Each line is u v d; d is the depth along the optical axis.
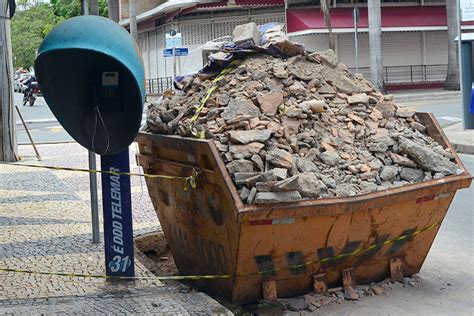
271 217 5.77
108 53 6.05
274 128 6.41
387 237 6.57
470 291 6.90
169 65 44.34
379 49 34.34
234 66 7.45
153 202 7.63
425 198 6.51
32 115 35.84
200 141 6.11
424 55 42.19
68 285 6.84
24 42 86.38
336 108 7.12
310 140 6.58
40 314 5.89
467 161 15.86
